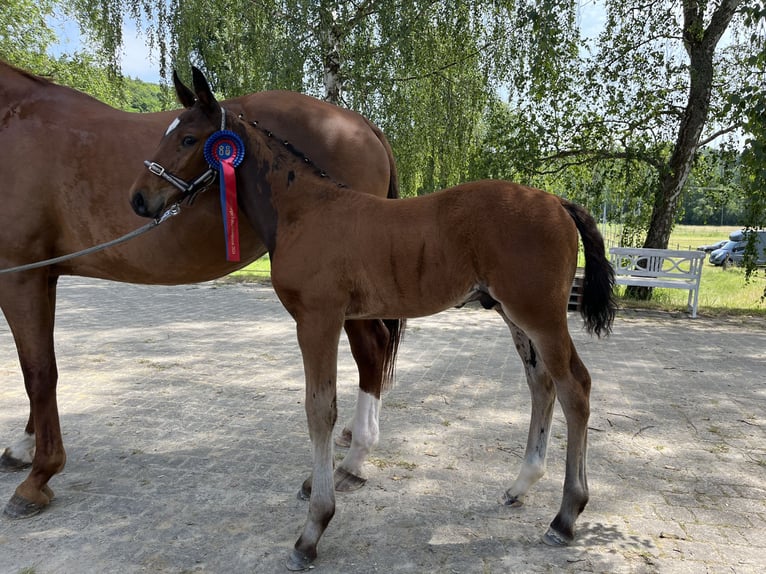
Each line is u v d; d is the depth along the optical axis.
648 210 9.90
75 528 2.44
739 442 3.44
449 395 4.34
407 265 2.11
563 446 3.38
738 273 15.18
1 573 2.11
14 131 2.63
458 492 2.79
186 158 2.27
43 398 2.64
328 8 8.53
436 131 10.08
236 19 9.45
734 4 8.09
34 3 13.91
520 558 2.22
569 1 7.87
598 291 2.28
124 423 3.69
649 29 8.90
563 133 9.56
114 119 2.73
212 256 2.76
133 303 8.59
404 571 2.14
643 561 2.20
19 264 2.65
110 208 2.65
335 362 2.22
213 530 2.43
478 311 8.49
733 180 10.40
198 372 4.91
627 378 4.83
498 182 2.20
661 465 3.11
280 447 3.34
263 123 2.80
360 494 2.76
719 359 5.58
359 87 9.46
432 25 9.37
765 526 2.48
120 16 9.62
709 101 8.90
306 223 2.23
